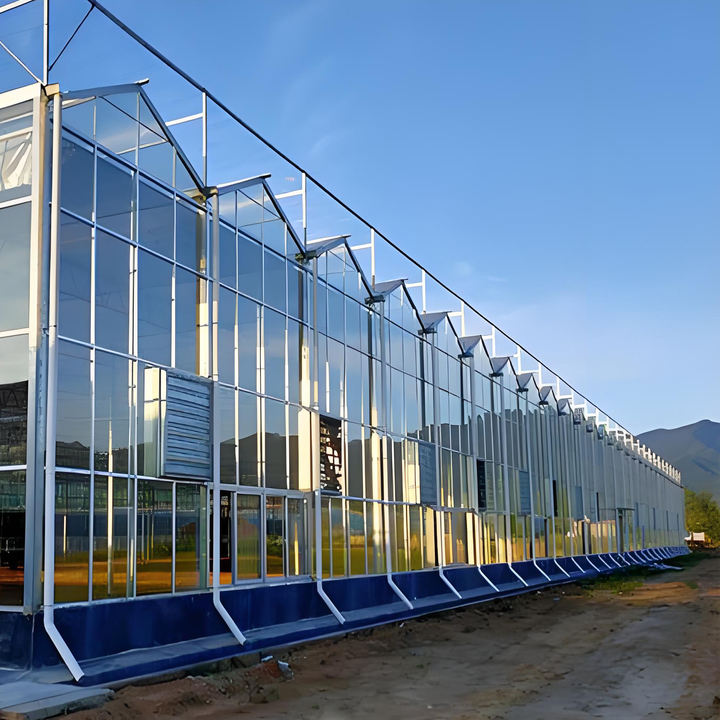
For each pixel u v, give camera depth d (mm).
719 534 167875
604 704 13805
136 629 15672
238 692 14492
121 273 16688
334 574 23047
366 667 17312
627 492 65688
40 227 14891
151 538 16578
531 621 26172
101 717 11766
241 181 20938
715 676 16125
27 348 14688
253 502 20234
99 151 16453
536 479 43125
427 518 29625
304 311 23297
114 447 15922
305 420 22781
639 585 41656
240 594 18844
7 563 14289
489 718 12820
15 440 14594
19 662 13680
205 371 18906
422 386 30797
